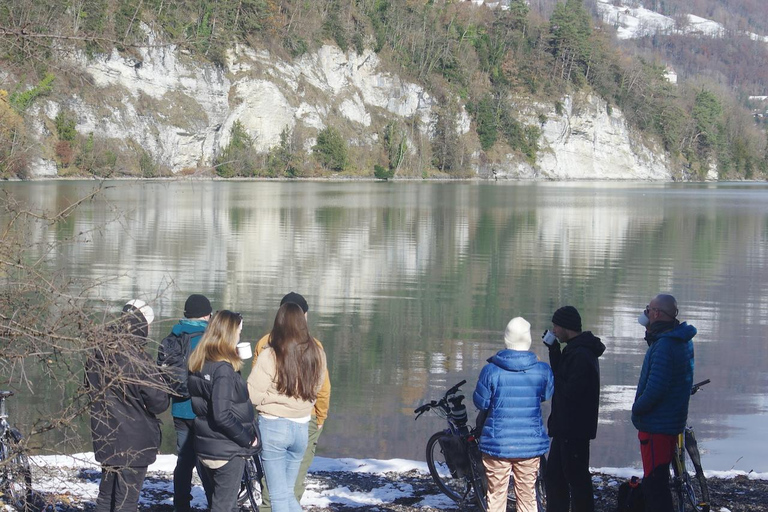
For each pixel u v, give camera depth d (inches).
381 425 429.7
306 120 4704.7
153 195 2425.0
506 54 6259.8
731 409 474.6
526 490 215.0
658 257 1219.2
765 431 432.5
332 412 453.1
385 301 812.6
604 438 414.3
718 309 802.8
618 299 852.0
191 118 3929.6
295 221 1683.1
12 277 188.2
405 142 5098.4
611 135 6540.4
